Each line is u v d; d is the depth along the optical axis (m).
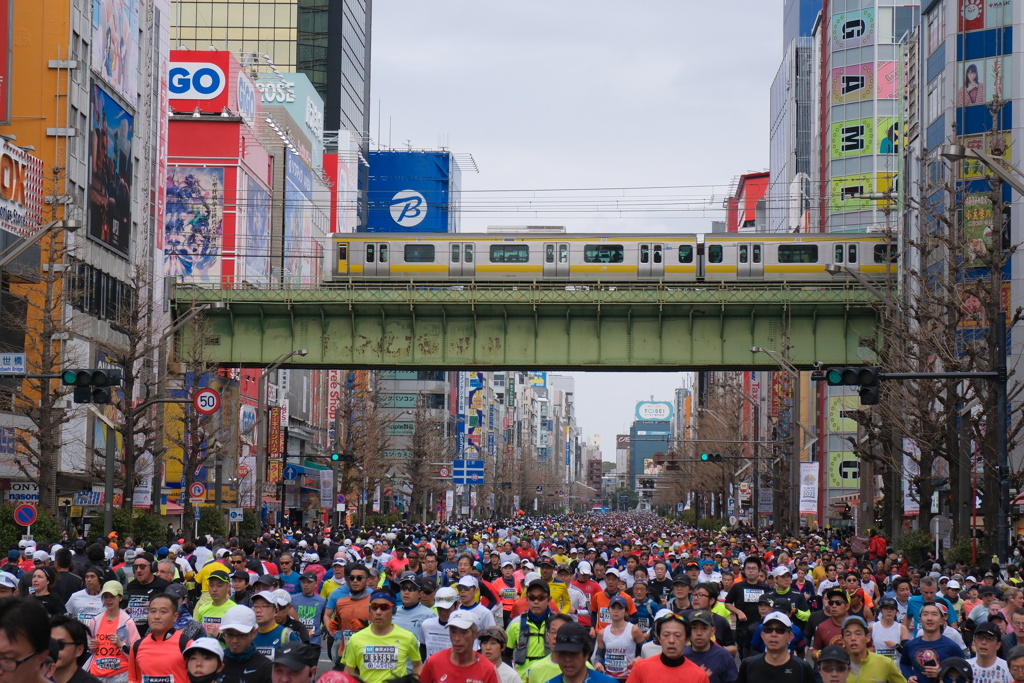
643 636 14.34
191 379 64.00
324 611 15.90
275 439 81.56
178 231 84.94
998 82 60.00
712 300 57.31
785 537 58.19
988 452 34.75
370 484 90.12
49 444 42.66
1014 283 54.66
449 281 63.81
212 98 87.38
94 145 59.00
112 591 12.70
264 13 145.12
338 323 59.06
